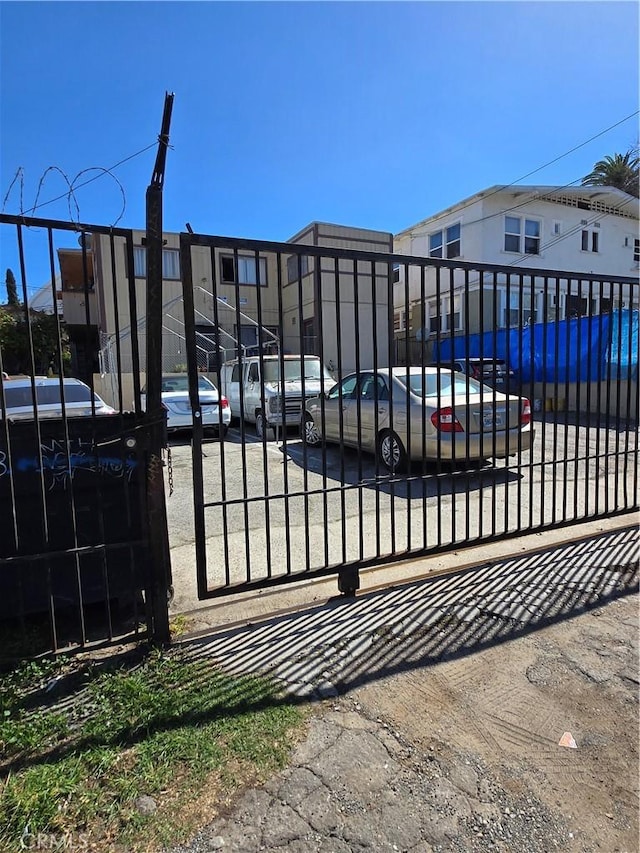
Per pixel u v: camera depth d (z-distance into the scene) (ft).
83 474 9.18
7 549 8.83
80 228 7.79
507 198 63.72
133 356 8.45
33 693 7.64
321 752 6.53
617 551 12.87
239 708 7.29
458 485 19.92
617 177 95.96
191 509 17.53
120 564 9.48
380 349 57.26
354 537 14.32
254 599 10.60
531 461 12.45
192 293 8.57
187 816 5.61
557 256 67.62
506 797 5.91
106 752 6.42
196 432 8.89
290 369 34.78
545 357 12.32
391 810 5.71
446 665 8.37
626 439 13.94
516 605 10.28
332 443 28.14
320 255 9.28
